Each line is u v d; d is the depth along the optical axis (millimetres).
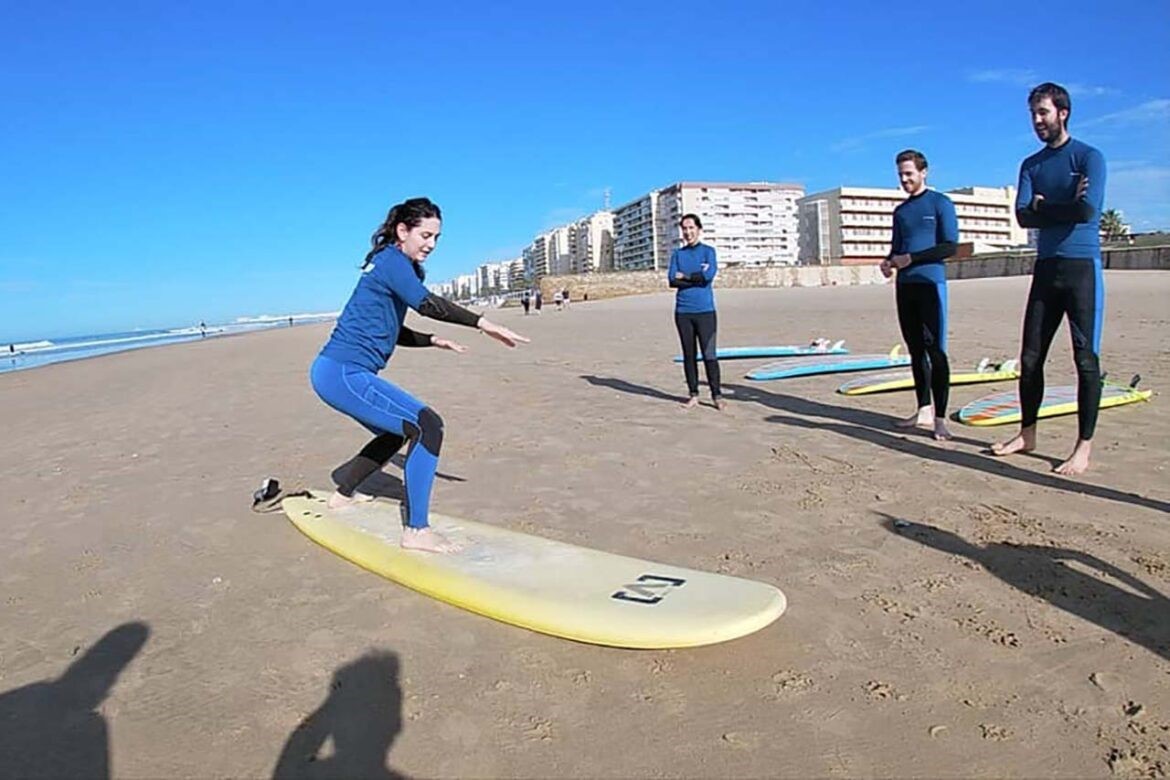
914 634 2576
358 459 4109
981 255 55438
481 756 2033
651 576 2906
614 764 1976
